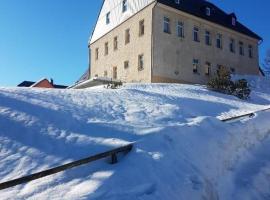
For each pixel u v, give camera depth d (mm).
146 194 5301
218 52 32438
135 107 10602
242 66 34938
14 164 6188
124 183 5551
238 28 35125
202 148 7773
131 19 30391
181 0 30422
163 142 7172
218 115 11953
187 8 30141
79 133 7520
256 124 11117
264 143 10367
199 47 30656
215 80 20172
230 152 8672
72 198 5043
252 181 7758
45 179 5625
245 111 13133
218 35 33000
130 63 30000
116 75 32375
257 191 7441
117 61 32219
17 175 5840
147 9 28297
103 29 35469
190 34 30031
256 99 20156
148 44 27625
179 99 12953
